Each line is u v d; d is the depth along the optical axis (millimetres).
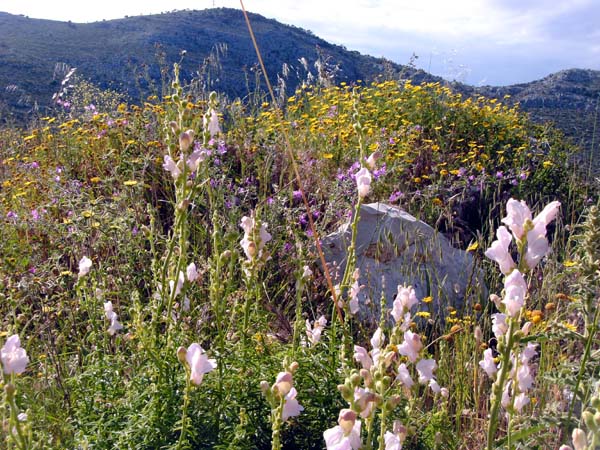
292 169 6492
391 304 4742
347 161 7133
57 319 3939
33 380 3412
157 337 3250
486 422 3293
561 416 2398
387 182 6559
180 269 3057
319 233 5410
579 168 8805
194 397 2846
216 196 5164
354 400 1878
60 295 3998
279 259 4938
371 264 5191
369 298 4613
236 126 7496
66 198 5145
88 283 4176
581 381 2514
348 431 1770
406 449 2834
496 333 2061
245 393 2977
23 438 2230
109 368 3113
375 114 8648
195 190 3055
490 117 9586
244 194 5777
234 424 2865
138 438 2754
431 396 3625
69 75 8742
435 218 6340
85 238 4527
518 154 8242
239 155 6609
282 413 2135
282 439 3035
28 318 4098
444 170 6855
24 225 5027
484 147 8234
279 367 3158
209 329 3672
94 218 4621
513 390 2184
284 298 4641
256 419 2975
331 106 9086
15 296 3861
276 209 5176
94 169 6582
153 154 6195
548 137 9898
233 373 3035
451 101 9727
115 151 6594
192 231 5188
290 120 8508
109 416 2893
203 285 4293
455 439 3002
